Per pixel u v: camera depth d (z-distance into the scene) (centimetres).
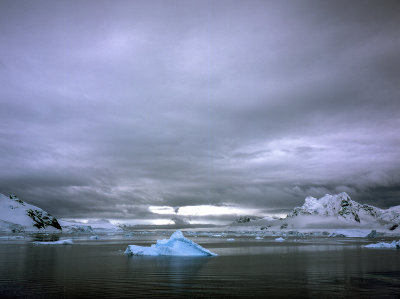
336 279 3166
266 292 2534
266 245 10106
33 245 9038
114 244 9975
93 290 2603
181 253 5828
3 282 2967
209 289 2648
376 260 5038
